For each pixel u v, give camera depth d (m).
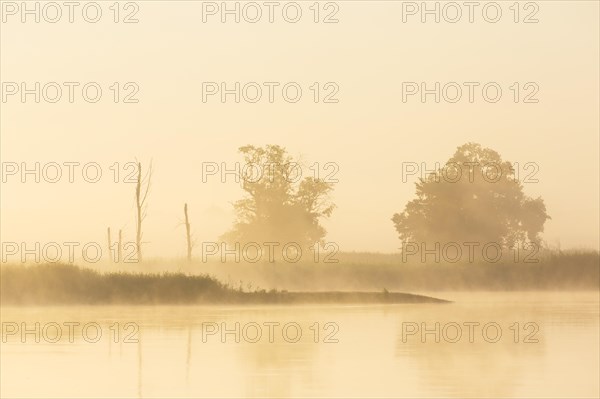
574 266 107.31
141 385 30.81
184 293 75.69
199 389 30.03
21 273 74.50
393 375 33.00
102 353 39.22
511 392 29.41
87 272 76.94
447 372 33.66
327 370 34.19
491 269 107.19
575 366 35.12
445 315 60.44
